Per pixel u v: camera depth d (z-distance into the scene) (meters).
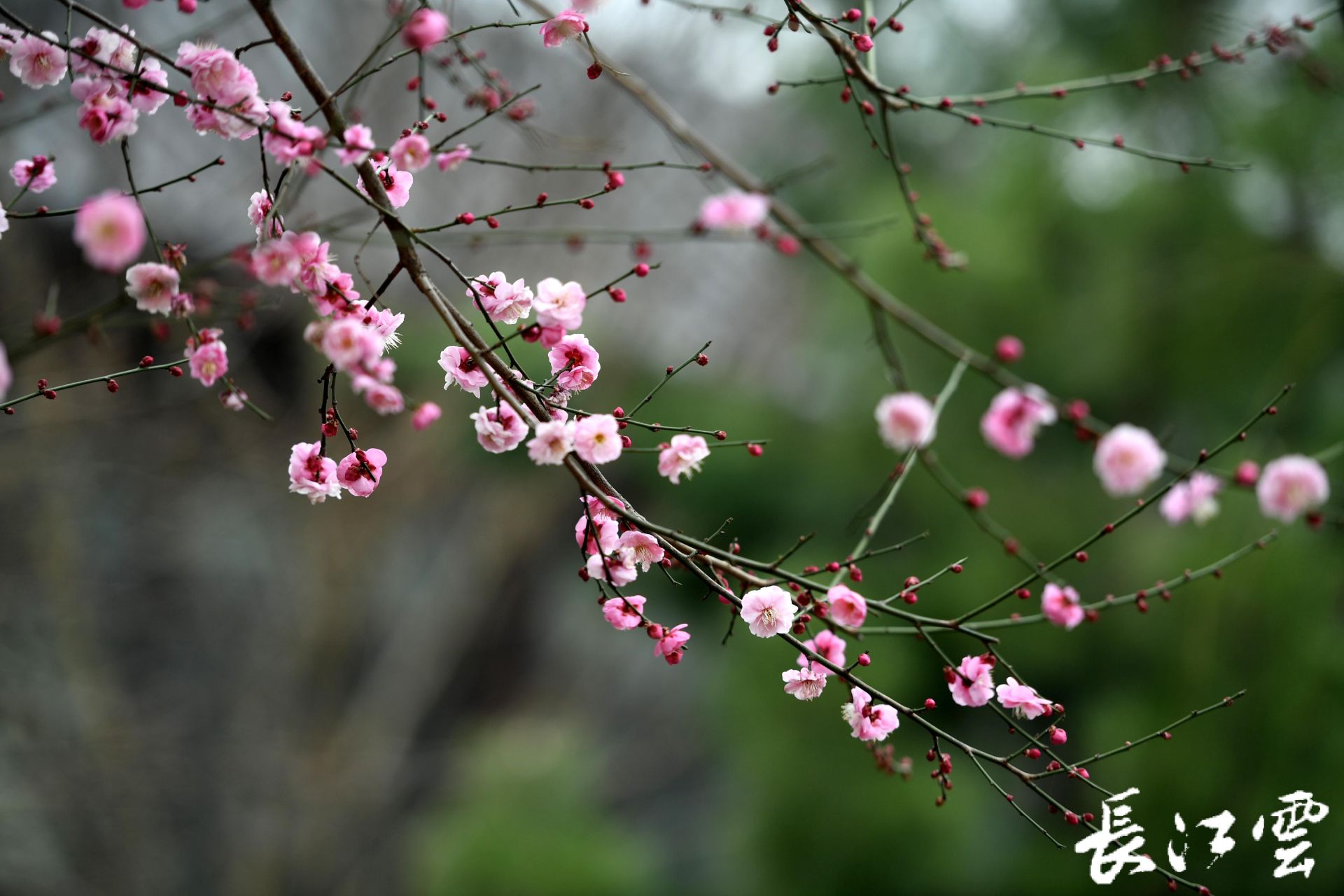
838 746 4.43
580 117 5.61
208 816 5.38
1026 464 4.90
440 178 5.41
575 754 5.55
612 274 5.80
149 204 4.34
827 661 1.46
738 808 5.10
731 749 5.08
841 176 5.83
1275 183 4.39
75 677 4.96
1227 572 3.88
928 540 4.84
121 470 5.09
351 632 5.88
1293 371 4.02
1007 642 4.58
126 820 5.00
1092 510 4.73
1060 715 1.56
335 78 4.84
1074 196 4.91
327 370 1.41
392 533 6.09
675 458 1.47
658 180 6.24
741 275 6.50
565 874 4.73
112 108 1.42
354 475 1.47
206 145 4.62
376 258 5.04
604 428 1.36
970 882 4.42
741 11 2.02
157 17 4.04
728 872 5.25
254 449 5.34
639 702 7.12
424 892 5.06
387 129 4.97
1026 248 4.82
